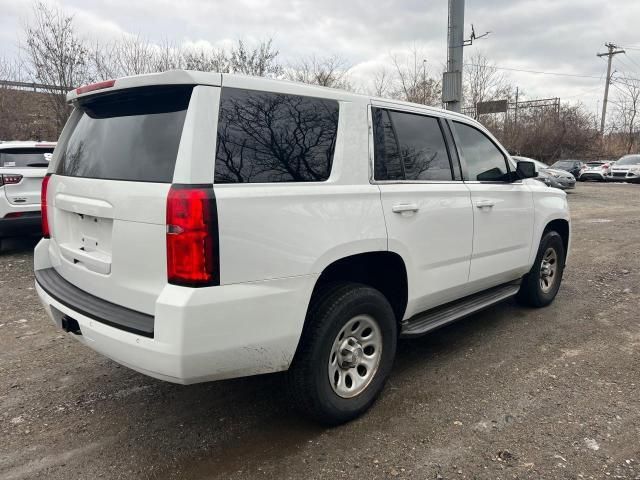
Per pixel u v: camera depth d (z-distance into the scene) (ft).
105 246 8.61
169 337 7.13
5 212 23.20
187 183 7.18
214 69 55.88
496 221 13.23
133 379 11.57
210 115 7.50
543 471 8.17
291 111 8.63
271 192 7.98
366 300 9.42
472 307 12.78
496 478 8.01
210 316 7.28
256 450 8.83
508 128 122.31
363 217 9.34
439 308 12.34
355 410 9.56
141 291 7.78
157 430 9.47
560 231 17.54
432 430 9.41
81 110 10.23
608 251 26.99
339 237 8.88
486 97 99.71
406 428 9.48
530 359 12.65
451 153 12.14
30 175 23.79
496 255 13.48
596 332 14.57
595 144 136.26
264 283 7.86
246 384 11.36
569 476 8.05
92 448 8.89
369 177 9.76
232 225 7.42
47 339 13.93
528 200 14.67
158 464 8.44
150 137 7.97
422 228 10.71
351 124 9.55
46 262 10.93
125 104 8.73
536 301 16.40
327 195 8.79
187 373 7.30
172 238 7.16
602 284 20.02
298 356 8.75
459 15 39.93
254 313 7.76
